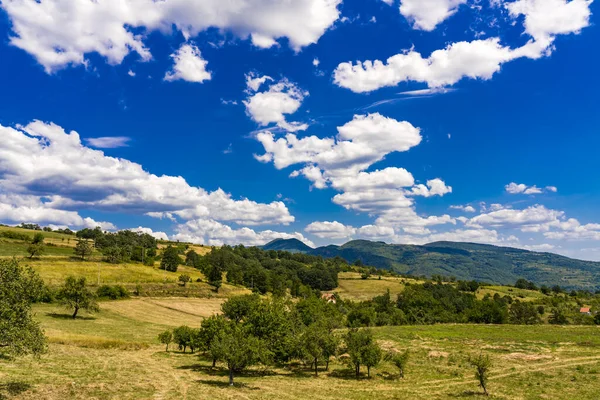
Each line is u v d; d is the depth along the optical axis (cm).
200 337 6241
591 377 5097
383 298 18000
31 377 3769
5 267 2931
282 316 7200
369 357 5778
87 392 3484
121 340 7500
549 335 8550
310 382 5406
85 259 16988
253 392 4381
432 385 5216
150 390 3894
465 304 18888
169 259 19588
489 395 4538
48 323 8900
